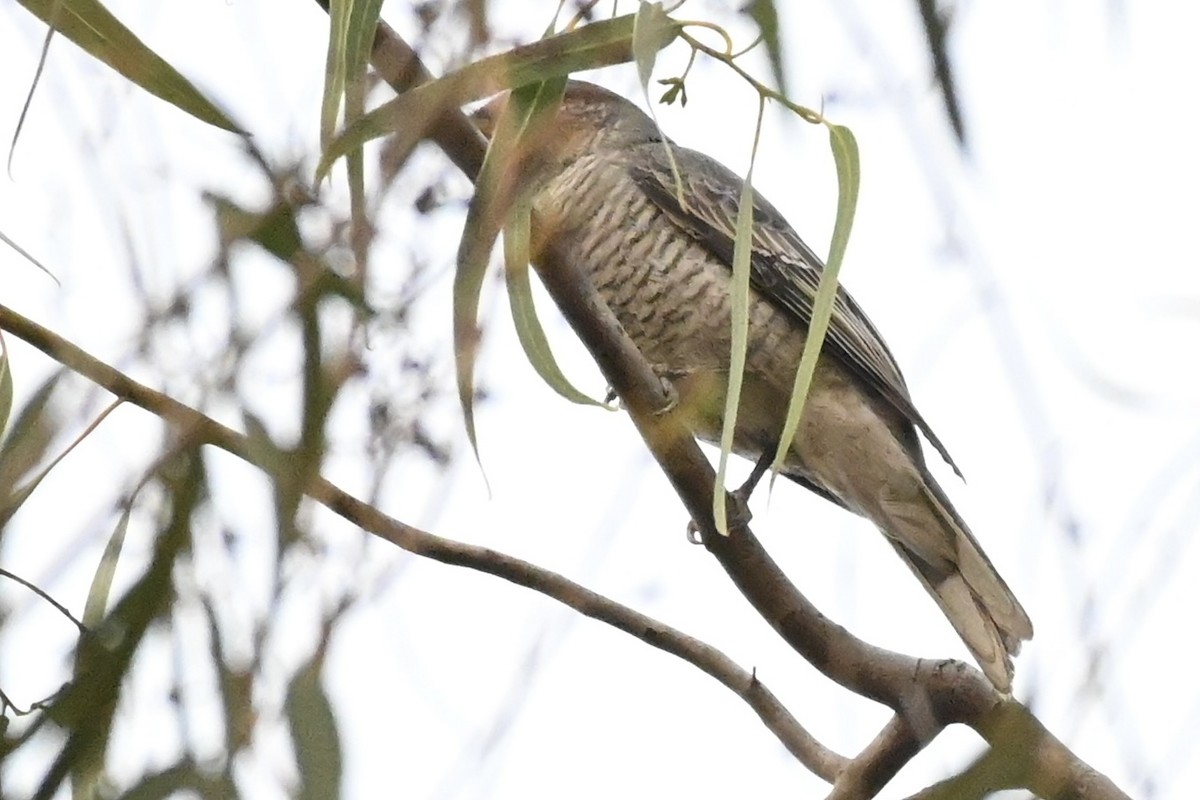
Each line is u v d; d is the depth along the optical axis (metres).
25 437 4.38
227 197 3.93
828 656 6.77
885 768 6.73
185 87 4.57
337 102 4.32
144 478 4.08
